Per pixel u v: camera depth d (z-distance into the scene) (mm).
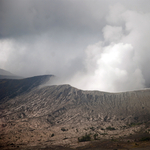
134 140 101375
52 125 153500
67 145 101375
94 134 122688
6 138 115000
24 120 162000
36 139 115125
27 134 125625
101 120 162875
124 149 88062
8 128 138375
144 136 106250
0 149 94812
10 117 169250
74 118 169250
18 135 122375
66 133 129250
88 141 107312
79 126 147875
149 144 91250
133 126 137625
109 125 147500
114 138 110312
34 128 142625
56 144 103750
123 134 118438
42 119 164500
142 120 149750
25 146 100312
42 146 100000
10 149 94938
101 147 94188
